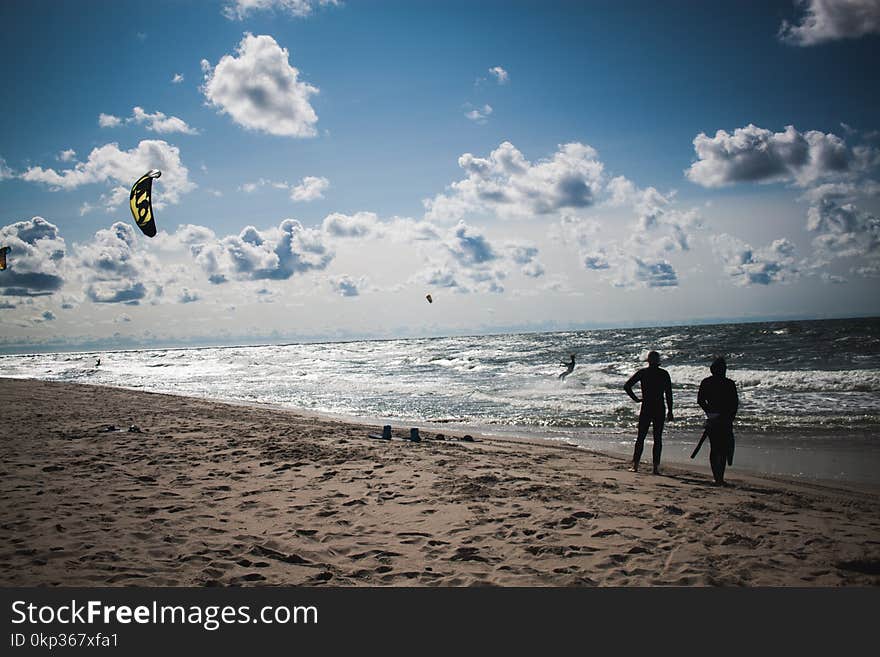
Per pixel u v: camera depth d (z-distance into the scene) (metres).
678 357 37.72
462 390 22.89
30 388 21.45
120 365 67.00
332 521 5.29
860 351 34.97
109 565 4.20
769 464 8.84
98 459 7.98
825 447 9.96
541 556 4.43
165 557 4.38
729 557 4.39
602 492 6.41
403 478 7.00
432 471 7.40
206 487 6.52
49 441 9.43
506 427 13.59
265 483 6.73
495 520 5.30
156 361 80.50
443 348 77.69
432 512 5.56
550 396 19.67
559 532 4.96
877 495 6.71
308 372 41.25
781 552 4.49
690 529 5.04
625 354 43.22
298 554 4.48
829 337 48.25
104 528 4.98
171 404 16.70
